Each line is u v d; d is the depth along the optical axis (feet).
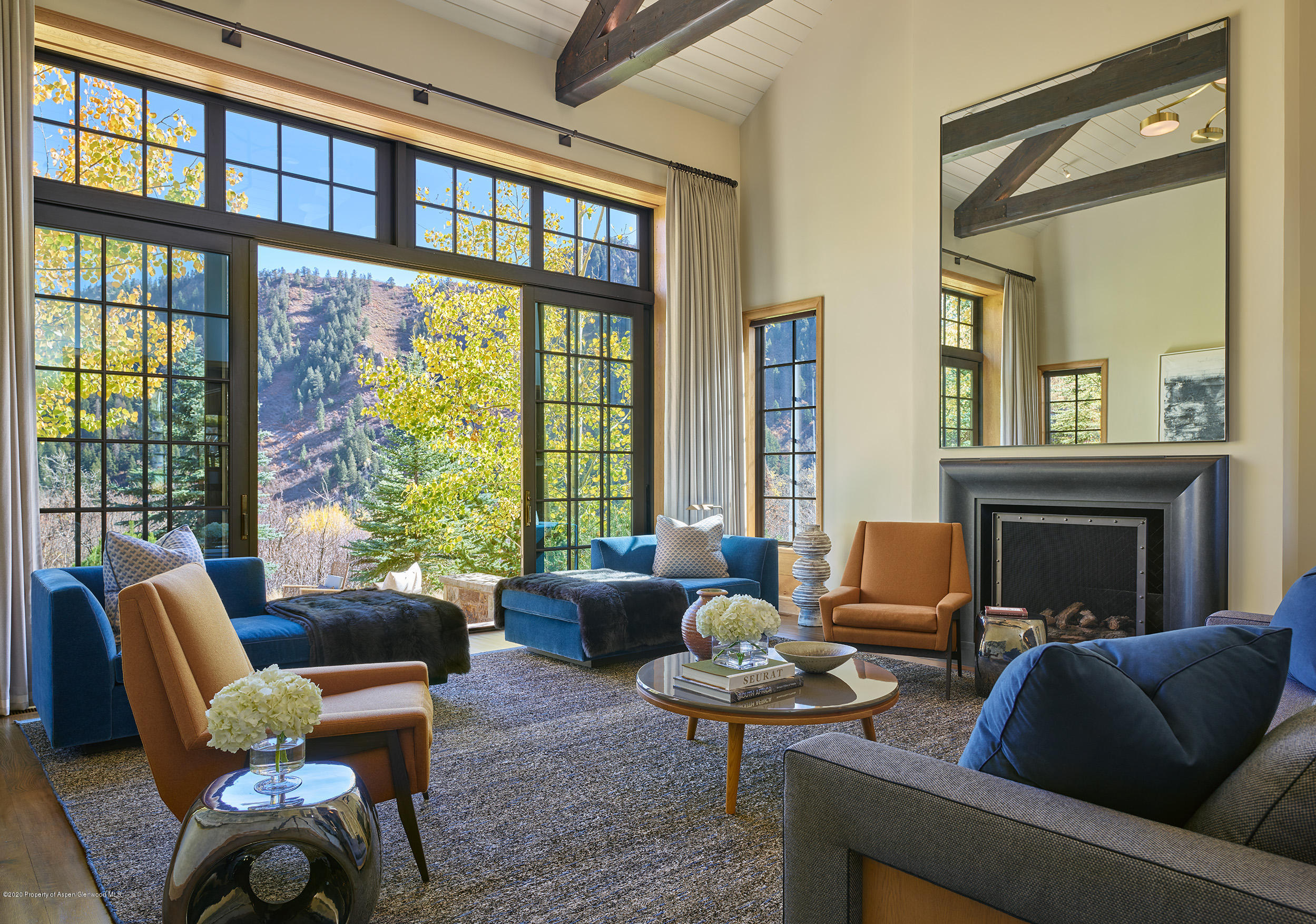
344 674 8.36
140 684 6.38
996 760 4.01
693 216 20.93
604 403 20.42
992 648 12.66
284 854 5.28
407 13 16.30
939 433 17.10
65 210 13.03
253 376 14.80
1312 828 3.16
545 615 15.21
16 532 11.82
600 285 20.29
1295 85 13.03
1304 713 3.58
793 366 21.34
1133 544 14.56
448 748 10.34
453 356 28.45
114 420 13.44
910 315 18.39
